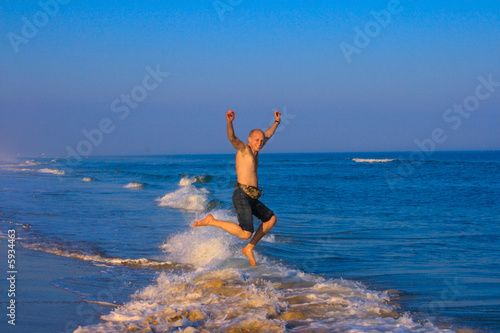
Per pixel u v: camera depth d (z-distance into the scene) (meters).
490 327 4.63
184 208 16.05
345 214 14.55
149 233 10.59
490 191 24.27
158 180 33.91
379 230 11.26
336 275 6.91
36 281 6.39
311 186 28.41
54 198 19.36
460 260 7.95
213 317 4.81
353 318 4.83
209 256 8.09
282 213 14.75
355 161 92.19
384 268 7.35
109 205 16.91
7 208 15.23
